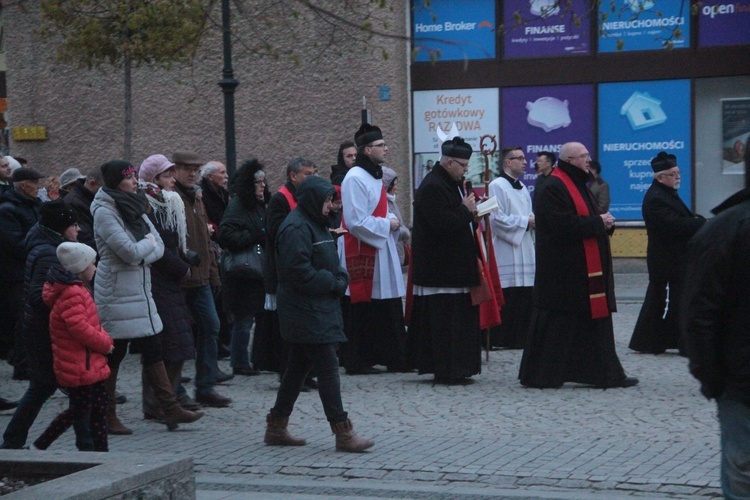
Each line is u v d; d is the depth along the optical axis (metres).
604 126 20.52
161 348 8.77
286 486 6.93
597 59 20.42
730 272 4.70
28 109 22.33
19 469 5.95
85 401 7.28
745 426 4.75
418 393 10.23
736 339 4.74
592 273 10.17
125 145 16.84
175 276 8.82
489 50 20.78
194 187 10.05
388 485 6.91
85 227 9.96
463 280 10.48
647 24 20.16
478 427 8.66
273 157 21.19
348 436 7.83
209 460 7.69
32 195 11.48
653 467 7.16
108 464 5.77
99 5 11.06
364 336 11.40
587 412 9.16
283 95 21.00
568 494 6.57
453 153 10.47
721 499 6.43
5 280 11.42
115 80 21.92
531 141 20.84
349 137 20.80
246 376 11.35
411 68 21.12
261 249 10.92
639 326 12.30
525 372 10.45
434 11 20.81
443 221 10.32
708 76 20.03
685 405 9.37
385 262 11.29
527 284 12.97
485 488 6.81
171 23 13.65
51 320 7.13
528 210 13.21
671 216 11.92
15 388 11.00
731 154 20.08
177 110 21.62
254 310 10.98
